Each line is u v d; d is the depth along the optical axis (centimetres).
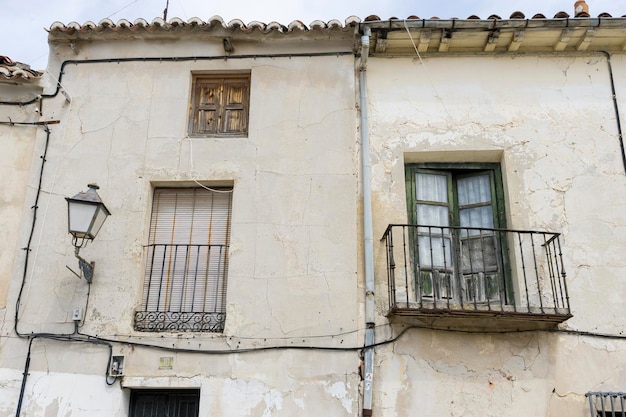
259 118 789
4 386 692
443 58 813
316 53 815
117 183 771
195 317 723
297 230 738
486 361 686
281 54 816
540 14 771
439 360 686
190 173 769
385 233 718
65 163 783
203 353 693
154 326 718
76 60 830
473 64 809
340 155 768
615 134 775
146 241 758
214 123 812
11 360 702
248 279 721
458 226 751
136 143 787
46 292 729
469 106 789
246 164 769
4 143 795
